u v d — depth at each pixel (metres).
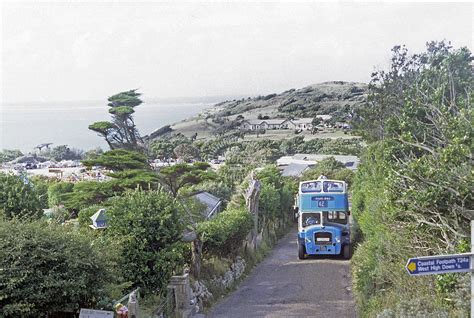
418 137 16.36
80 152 128.88
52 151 129.25
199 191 42.59
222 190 46.69
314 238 28.88
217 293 20.41
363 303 16.88
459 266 7.25
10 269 11.05
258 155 107.38
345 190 29.73
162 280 16.55
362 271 18.70
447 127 13.16
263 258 30.11
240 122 175.00
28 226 11.98
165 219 16.97
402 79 29.84
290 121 164.38
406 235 13.80
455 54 30.39
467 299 10.49
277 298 20.22
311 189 29.97
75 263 11.59
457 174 11.21
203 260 21.88
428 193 11.41
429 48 31.62
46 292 11.29
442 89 17.86
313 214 29.47
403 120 15.82
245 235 26.67
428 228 12.70
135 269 16.30
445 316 10.41
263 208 36.41
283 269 26.36
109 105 38.31
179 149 82.38
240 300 20.11
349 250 29.11
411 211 12.55
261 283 23.12
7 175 21.78
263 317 17.59
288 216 48.81
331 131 133.88
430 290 12.55
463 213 11.30
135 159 32.38
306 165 84.69
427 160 12.81
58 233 12.17
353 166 83.25
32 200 21.14
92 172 55.84
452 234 12.98
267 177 46.66
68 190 45.44
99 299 12.70
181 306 17.02
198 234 20.28
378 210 16.77
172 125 178.12
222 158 109.94
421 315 10.66
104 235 16.66
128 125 37.97
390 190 13.16
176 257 16.72
